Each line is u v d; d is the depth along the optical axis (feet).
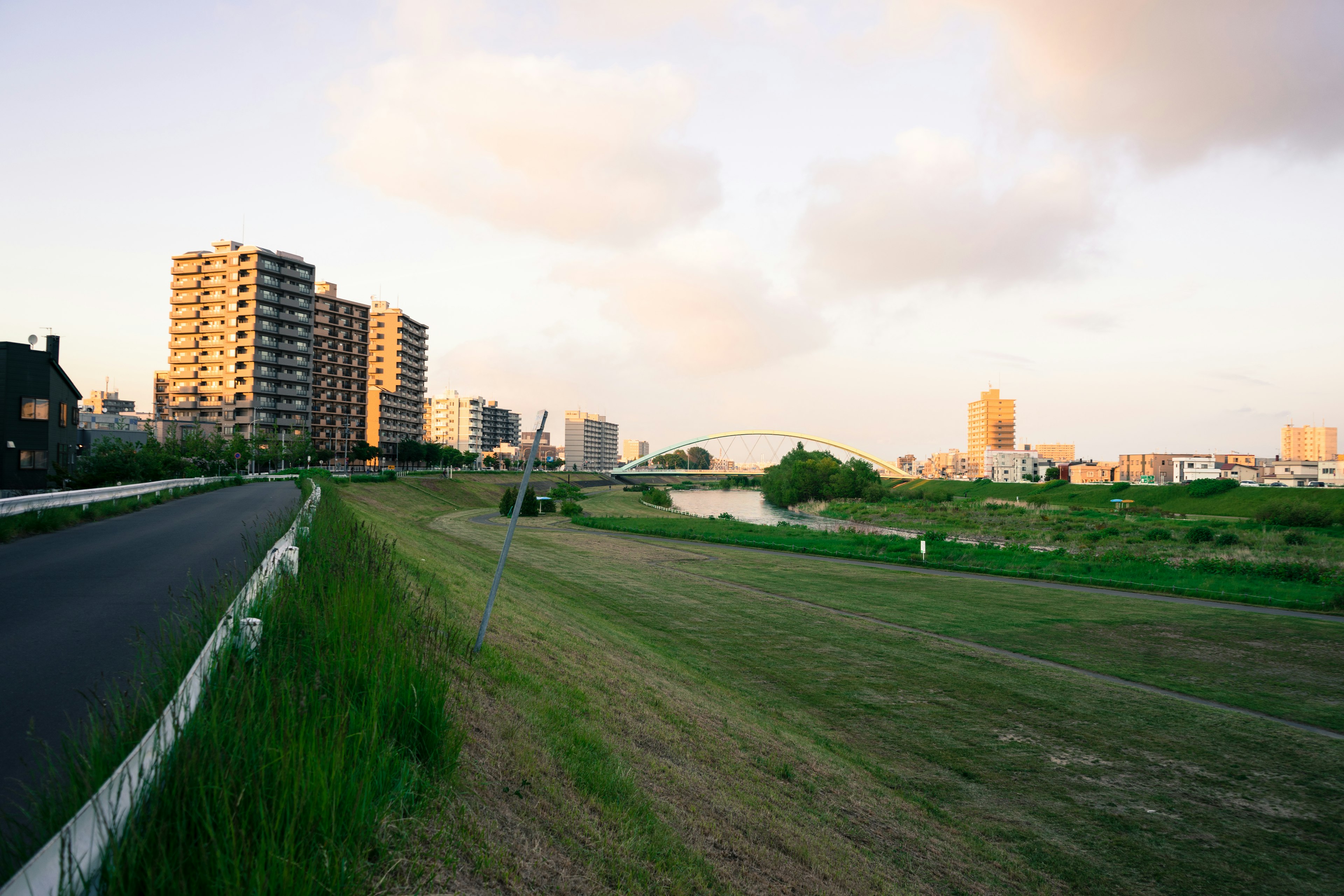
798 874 20.48
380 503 216.95
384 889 10.79
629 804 19.74
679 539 169.27
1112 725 42.98
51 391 142.31
